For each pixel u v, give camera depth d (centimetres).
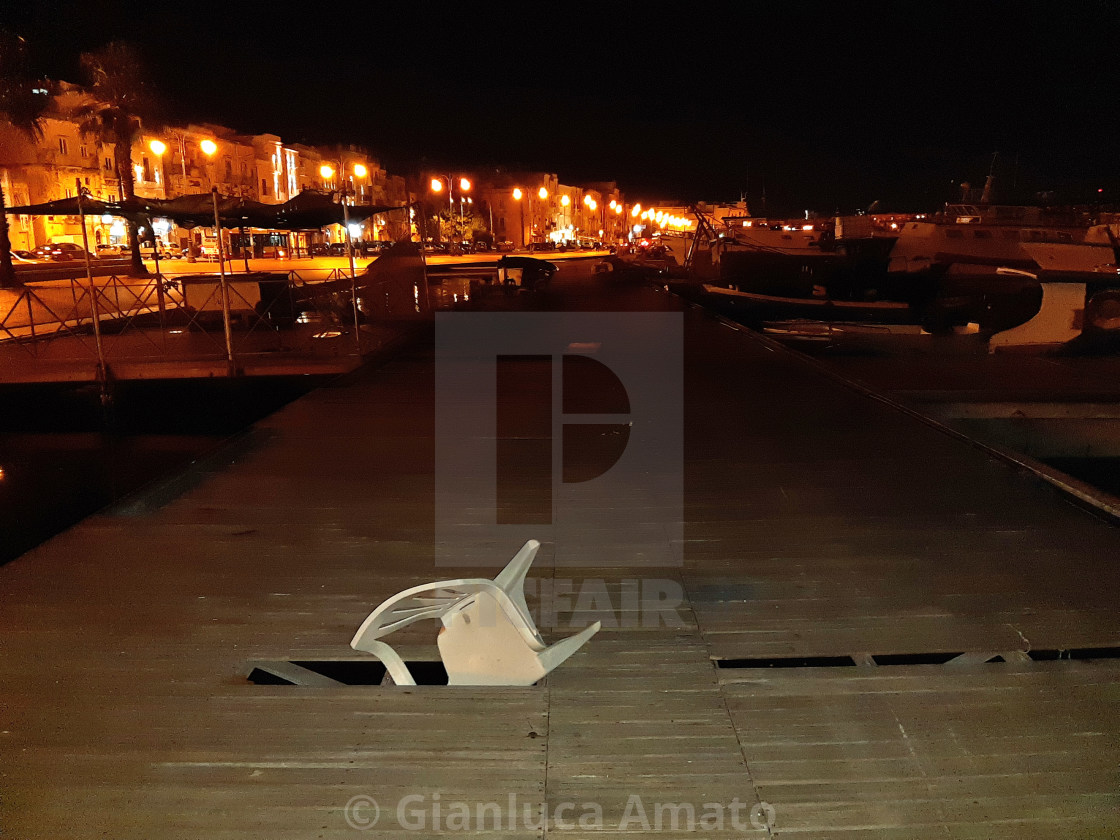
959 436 703
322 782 249
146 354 1324
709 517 506
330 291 1861
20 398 1189
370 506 533
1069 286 1731
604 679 311
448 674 311
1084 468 1012
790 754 262
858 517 502
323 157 8238
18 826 230
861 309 2200
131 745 268
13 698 298
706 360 1176
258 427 773
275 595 392
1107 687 299
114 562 434
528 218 10669
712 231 3262
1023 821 230
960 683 303
